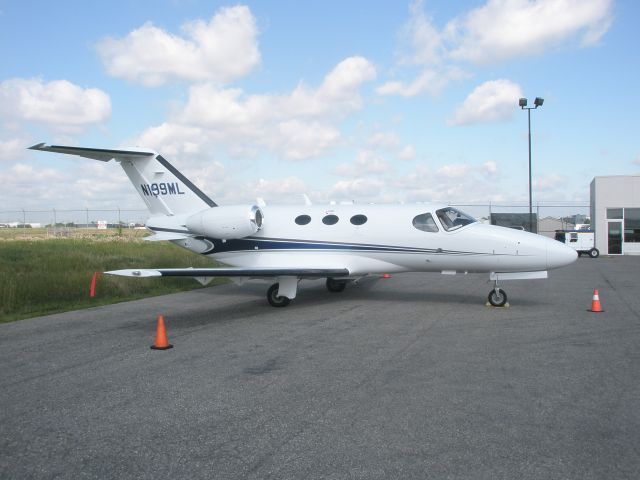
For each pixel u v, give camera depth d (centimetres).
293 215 1320
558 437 434
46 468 394
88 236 4212
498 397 536
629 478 366
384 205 1266
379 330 895
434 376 613
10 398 558
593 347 754
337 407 513
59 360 720
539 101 2700
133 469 390
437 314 1051
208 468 389
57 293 1273
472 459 396
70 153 1255
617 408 501
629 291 1405
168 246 2802
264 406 520
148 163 1418
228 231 1268
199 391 572
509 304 1182
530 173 2736
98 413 509
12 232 5559
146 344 815
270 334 876
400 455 405
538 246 1101
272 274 1104
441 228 1168
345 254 1255
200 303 1275
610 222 3359
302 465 391
